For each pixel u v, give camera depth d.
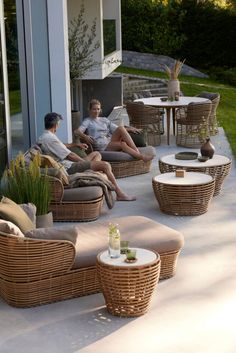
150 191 10.55
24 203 8.17
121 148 11.41
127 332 6.38
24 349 6.17
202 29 29.48
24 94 11.44
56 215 9.15
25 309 6.79
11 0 10.94
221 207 9.72
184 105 14.18
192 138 13.79
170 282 7.29
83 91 20.31
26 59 11.33
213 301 6.89
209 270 7.56
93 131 11.57
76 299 6.97
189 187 9.20
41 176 8.41
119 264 6.54
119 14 21.16
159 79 24.41
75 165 9.90
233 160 12.59
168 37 29.16
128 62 27.77
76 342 6.25
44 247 6.67
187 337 6.29
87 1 16.88
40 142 9.84
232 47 29.52
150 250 6.93
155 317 6.62
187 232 8.72
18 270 6.69
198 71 28.70
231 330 6.39
